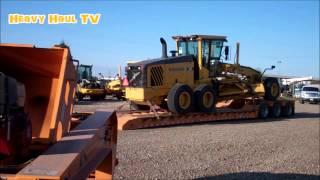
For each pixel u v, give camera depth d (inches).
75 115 221.6
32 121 175.2
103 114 217.3
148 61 731.4
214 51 815.1
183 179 331.3
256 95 899.4
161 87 732.0
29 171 129.2
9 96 139.5
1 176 134.0
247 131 641.0
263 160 421.4
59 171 129.4
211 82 809.5
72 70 175.0
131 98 739.4
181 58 764.0
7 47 157.4
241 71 876.6
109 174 226.5
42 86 178.7
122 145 471.2
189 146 478.0
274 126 730.2
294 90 2030.0
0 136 138.9
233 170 371.2
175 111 712.4
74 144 157.4
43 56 163.9
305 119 904.9
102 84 1482.5
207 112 761.0
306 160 433.4
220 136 571.8
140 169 353.4
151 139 526.9
